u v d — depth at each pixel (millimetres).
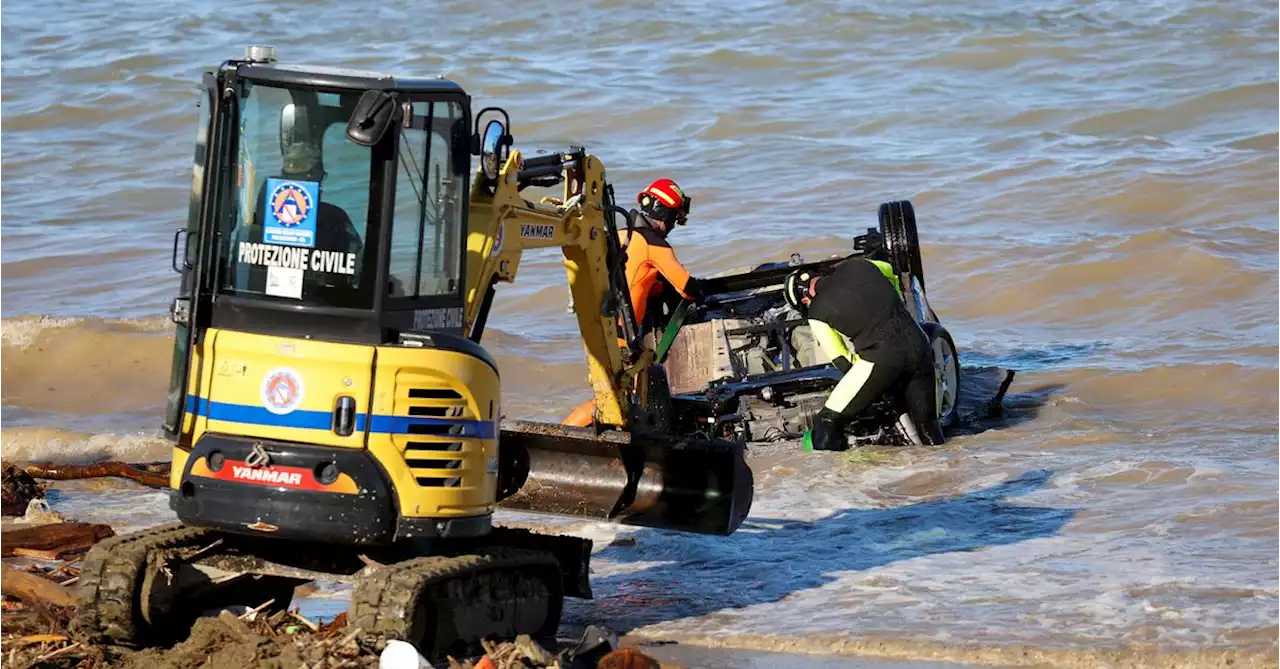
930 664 15531
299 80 14586
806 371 25875
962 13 73125
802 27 71688
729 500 18594
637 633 16828
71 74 67312
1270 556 18422
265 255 14766
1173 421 26250
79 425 28516
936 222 42906
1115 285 35688
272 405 14523
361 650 14023
